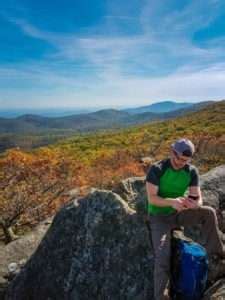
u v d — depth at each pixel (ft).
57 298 8.10
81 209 8.82
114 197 8.65
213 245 7.22
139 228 8.10
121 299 7.38
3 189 24.62
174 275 6.59
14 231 26.02
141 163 37.60
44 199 25.04
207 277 7.00
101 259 8.03
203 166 36.65
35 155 30.07
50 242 8.81
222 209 9.28
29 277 8.77
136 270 7.61
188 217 7.20
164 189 7.01
